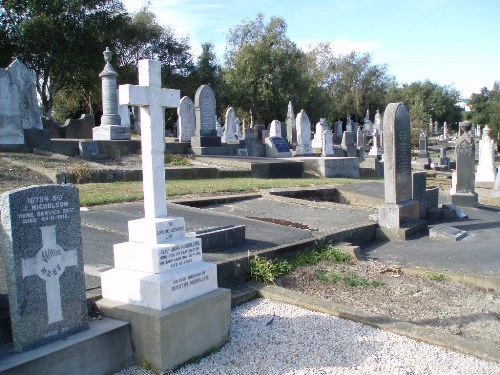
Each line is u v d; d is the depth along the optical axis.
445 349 4.81
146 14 49.62
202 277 4.87
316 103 59.62
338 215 11.07
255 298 6.23
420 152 37.62
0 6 37.75
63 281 4.14
